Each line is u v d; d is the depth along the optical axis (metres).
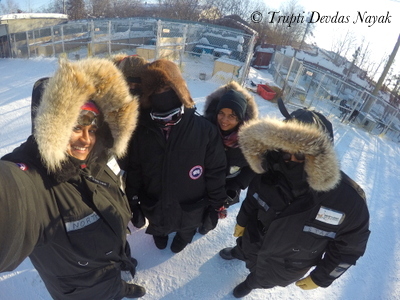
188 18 31.64
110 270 1.51
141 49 10.82
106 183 1.26
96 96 1.05
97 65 1.06
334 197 1.34
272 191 1.55
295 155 1.29
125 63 1.57
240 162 2.16
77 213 1.13
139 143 1.67
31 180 0.96
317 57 24.16
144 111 1.57
